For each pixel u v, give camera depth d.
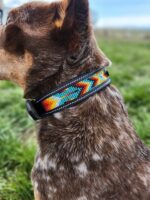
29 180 0.64
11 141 0.76
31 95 0.39
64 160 0.37
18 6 0.39
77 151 0.36
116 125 0.37
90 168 0.36
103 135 0.37
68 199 0.36
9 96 1.03
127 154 0.37
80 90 0.37
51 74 0.37
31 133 0.84
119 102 0.39
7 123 0.85
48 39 0.37
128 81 1.29
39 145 0.38
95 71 0.37
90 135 0.36
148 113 0.94
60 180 0.37
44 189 0.38
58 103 0.37
